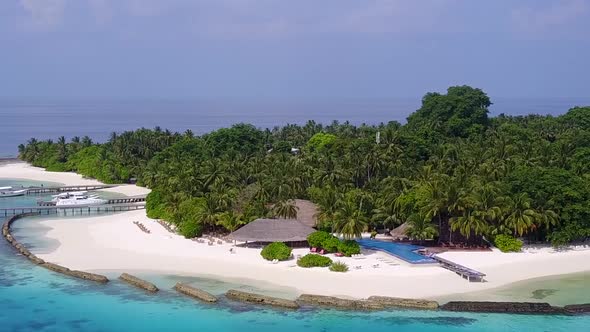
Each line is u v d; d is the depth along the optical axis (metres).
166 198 123.12
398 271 86.12
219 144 188.50
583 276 85.44
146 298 77.44
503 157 127.38
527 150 131.50
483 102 197.50
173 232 113.38
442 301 74.88
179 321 70.50
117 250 99.56
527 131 167.50
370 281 81.75
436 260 89.75
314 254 90.31
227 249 99.12
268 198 114.12
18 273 88.06
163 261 92.75
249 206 110.12
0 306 75.19
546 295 77.31
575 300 75.62
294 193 118.94
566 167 120.94
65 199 152.62
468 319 70.25
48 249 100.88
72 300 77.12
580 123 193.12
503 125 179.50
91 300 77.06
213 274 86.06
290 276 84.38
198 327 68.88
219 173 126.56
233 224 106.56
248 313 72.56
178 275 86.00
